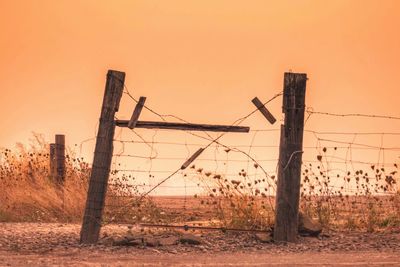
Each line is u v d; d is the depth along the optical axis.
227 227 25.31
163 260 19.28
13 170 35.72
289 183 23.36
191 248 21.92
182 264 18.34
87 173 34.72
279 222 23.27
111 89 23.27
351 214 27.12
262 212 25.55
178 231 25.31
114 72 23.27
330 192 26.81
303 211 27.02
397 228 26.31
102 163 23.20
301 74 23.52
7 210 31.81
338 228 26.25
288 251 21.41
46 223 29.61
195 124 23.66
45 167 35.78
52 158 35.53
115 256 20.16
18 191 33.00
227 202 26.66
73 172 34.97
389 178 26.08
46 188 33.47
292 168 23.41
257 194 25.36
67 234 25.05
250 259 19.52
